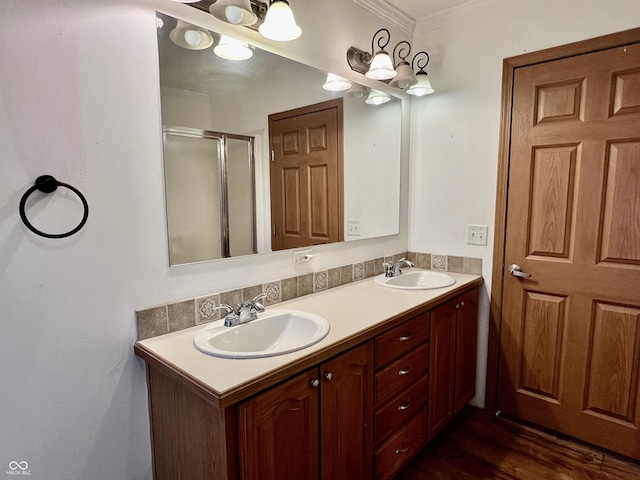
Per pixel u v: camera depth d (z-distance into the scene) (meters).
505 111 2.11
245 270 1.64
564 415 2.06
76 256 1.17
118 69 1.22
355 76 2.09
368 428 1.49
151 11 1.29
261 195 1.68
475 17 2.18
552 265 2.03
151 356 1.21
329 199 2.00
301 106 1.80
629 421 1.88
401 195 2.50
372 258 2.31
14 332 1.07
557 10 1.91
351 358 1.38
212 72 1.47
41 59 1.07
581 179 1.91
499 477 1.80
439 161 2.41
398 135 2.43
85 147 1.16
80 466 1.22
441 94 2.36
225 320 1.43
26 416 1.11
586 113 1.86
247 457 1.07
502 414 2.30
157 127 1.32
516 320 2.18
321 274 1.98
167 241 1.37
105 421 1.26
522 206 2.10
